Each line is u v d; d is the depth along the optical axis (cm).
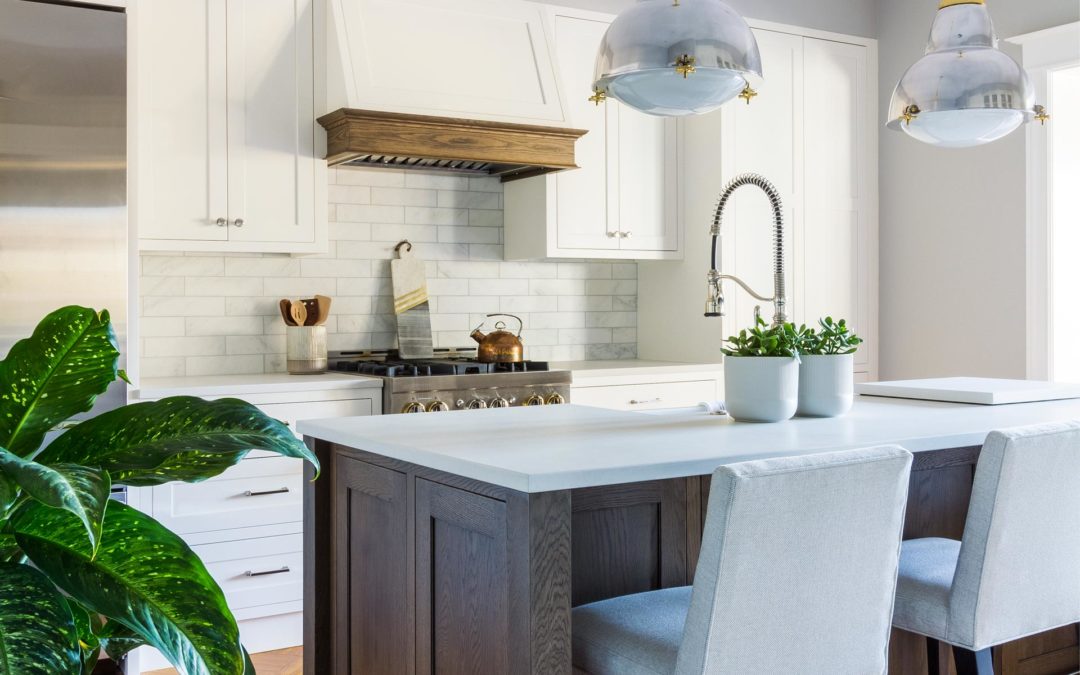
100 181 341
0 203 325
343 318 466
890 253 554
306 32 416
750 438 223
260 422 131
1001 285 496
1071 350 484
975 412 279
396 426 253
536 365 450
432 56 430
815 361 265
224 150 399
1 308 325
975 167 507
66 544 122
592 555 223
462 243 496
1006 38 486
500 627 195
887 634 196
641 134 500
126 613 114
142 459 125
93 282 340
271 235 410
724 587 169
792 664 181
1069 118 481
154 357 426
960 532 282
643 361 532
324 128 420
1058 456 214
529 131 439
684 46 218
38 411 128
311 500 269
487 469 186
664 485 233
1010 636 218
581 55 480
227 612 119
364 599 250
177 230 390
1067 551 224
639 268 548
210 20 396
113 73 343
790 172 518
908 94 264
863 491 181
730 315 498
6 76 326
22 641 108
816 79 529
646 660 185
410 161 457
